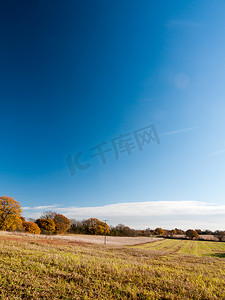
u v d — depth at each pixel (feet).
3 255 47.14
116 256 73.41
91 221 310.65
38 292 28.19
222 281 43.96
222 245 221.46
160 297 31.73
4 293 26.68
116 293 31.50
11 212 164.25
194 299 32.09
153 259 75.97
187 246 201.16
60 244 97.66
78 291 30.42
